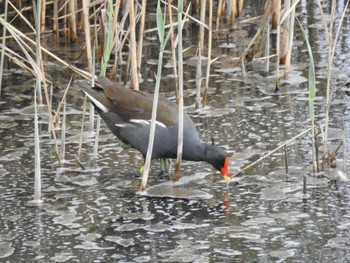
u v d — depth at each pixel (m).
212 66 16.28
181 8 10.89
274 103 14.44
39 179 11.04
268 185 11.41
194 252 9.66
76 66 16.23
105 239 10.03
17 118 13.93
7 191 11.37
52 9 19.27
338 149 12.22
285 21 15.86
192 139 11.48
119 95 11.66
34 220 10.55
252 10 19.38
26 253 9.70
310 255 9.53
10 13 18.72
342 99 14.42
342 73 15.58
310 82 11.24
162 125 11.37
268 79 15.55
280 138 12.95
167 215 10.65
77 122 13.73
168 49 17.20
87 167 12.11
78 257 9.59
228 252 9.65
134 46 13.14
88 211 10.78
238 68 16.16
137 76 13.36
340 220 10.40
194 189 11.38
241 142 12.82
